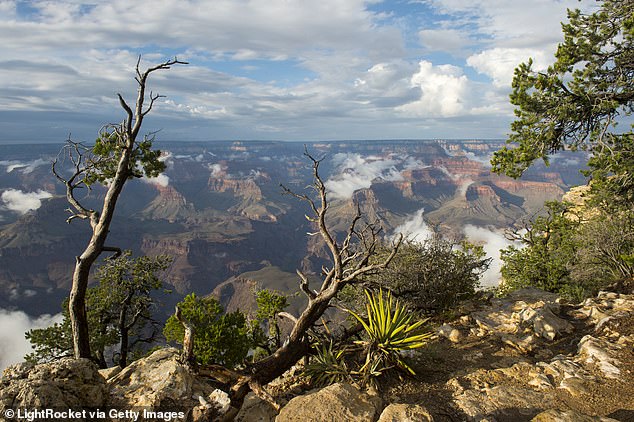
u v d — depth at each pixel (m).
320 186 7.61
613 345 6.85
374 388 6.29
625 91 10.57
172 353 6.22
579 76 10.76
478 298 11.27
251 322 12.05
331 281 8.02
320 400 4.85
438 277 10.13
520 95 11.18
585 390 5.59
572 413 4.36
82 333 10.45
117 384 5.39
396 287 10.27
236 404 5.58
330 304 8.34
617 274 15.54
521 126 11.64
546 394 5.64
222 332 8.72
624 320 7.82
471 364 7.14
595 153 11.92
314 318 7.88
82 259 10.16
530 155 11.38
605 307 9.03
